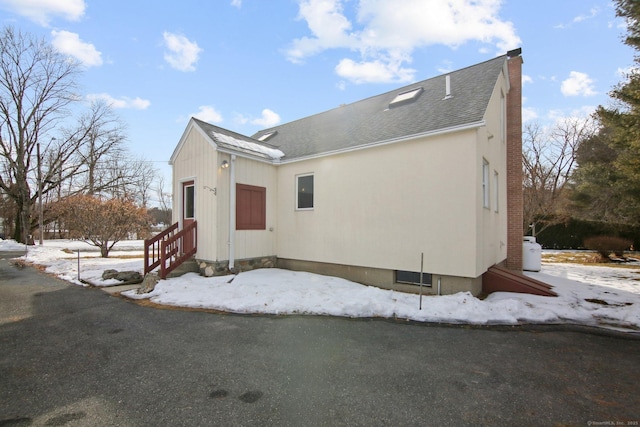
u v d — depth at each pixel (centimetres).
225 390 286
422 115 771
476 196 612
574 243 1908
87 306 580
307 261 895
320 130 1077
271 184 957
